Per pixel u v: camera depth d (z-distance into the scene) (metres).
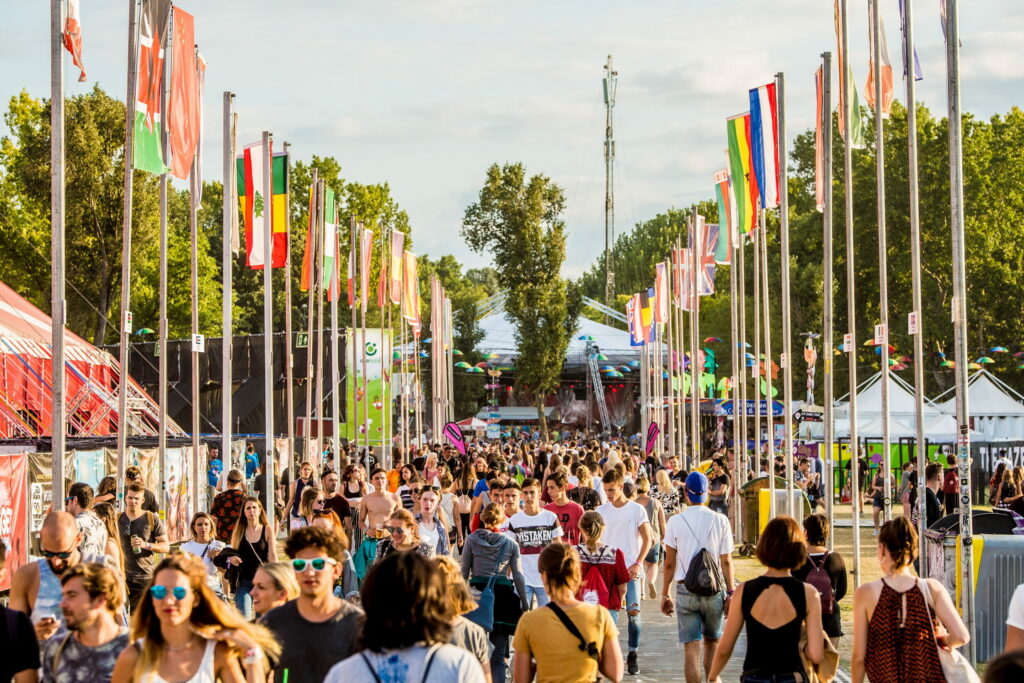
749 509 34.47
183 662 8.04
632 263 197.38
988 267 85.75
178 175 24.92
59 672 8.84
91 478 29.81
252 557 16.61
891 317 92.12
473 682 6.98
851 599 25.97
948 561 18.72
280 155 34.41
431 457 32.25
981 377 59.69
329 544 9.04
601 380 121.31
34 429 43.44
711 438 90.19
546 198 107.81
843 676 17.16
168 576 8.02
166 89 24.42
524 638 10.23
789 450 29.58
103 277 78.94
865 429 56.38
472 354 119.25
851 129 26.52
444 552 17.91
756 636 10.01
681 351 63.00
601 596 16.14
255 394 69.00
